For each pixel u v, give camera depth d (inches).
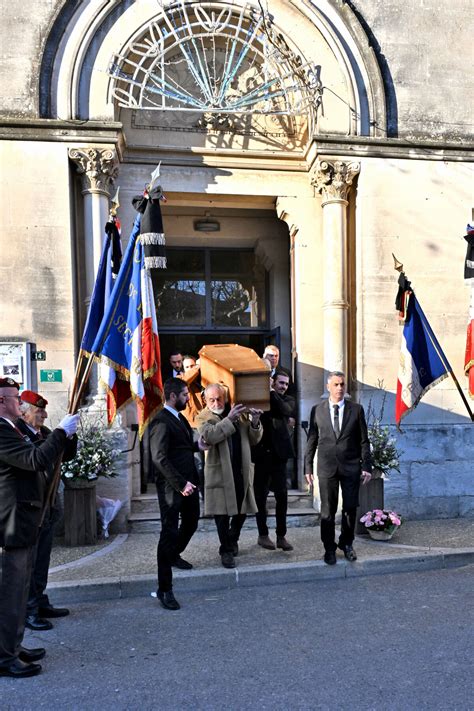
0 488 140.8
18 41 273.9
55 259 273.1
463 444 299.9
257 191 305.4
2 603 140.1
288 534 262.5
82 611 184.5
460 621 168.6
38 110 273.9
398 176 301.1
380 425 283.4
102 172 276.5
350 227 304.8
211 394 214.8
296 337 309.9
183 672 140.3
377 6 302.8
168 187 297.3
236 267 379.2
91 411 266.7
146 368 191.6
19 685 135.0
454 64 309.7
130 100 275.1
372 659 144.9
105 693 130.7
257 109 302.4
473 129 310.5
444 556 227.1
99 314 196.9
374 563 219.3
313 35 295.3
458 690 128.8
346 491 216.1
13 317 269.3
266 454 235.1
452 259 306.0
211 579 204.7
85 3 278.4
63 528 264.2
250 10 285.3
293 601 190.4
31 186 271.6
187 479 189.5
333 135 291.4
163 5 281.4
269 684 133.5
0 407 144.2
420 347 258.8
